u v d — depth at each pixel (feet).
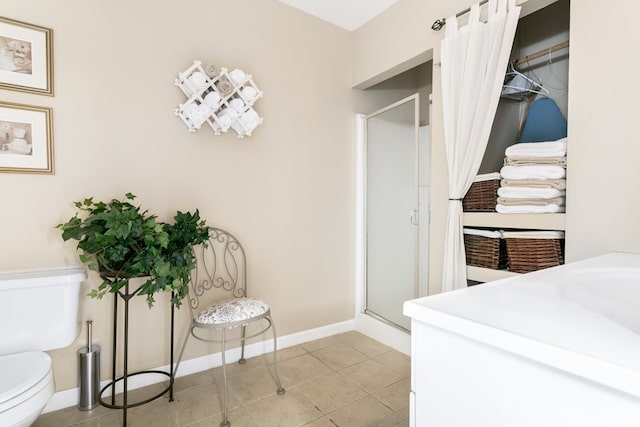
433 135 6.96
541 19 7.10
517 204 5.40
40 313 4.91
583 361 1.40
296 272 8.29
